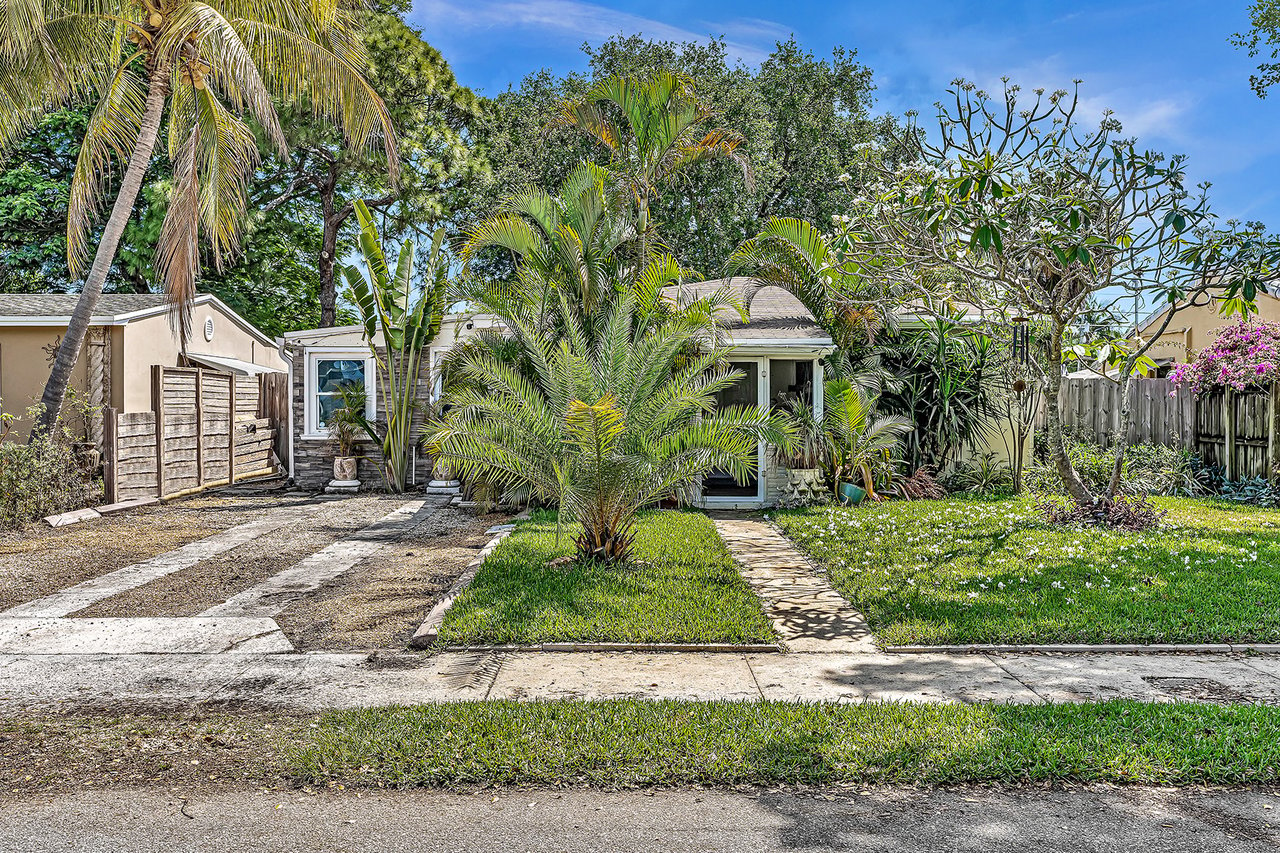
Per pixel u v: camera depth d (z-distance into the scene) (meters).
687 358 11.26
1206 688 4.86
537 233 12.01
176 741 4.14
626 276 12.46
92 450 12.36
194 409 14.79
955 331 13.02
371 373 15.48
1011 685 4.92
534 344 8.42
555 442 7.79
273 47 11.95
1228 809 3.42
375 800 3.52
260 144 22.27
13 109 12.00
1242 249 8.37
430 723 4.22
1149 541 8.77
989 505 11.76
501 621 6.04
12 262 22.77
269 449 18.02
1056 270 9.15
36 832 3.25
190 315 12.74
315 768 3.76
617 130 12.57
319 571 8.26
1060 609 6.25
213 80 14.09
